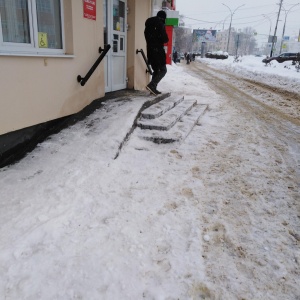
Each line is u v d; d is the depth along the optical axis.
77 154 3.99
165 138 4.82
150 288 2.13
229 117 7.16
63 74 4.75
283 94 11.51
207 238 2.69
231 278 2.27
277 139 5.62
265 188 3.65
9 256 2.30
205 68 28.66
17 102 3.94
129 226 2.78
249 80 16.97
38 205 2.93
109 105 5.78
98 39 5.66
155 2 12.79
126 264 2.33
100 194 3.24
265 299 2.10
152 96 6.86
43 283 2.11
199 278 2.25
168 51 21.84
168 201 3.24
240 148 4.98
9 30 3.95
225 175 3.95
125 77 7.65
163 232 2.74
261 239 2.71
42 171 3.59
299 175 4.06
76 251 2.41
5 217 2.73
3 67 3.67
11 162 3.89
